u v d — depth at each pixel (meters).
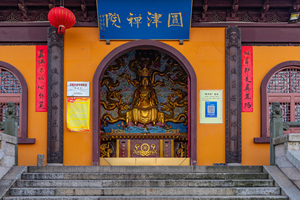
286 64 11.05
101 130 12.77
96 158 10.59
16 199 7.21
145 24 10.80
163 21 10.77
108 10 10.56
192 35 11.08
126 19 10.73
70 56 10.94
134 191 7.57
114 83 12.91
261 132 10.76
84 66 10.92
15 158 8.91
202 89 10.90
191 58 11.01
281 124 8.98
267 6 10.81
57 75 10.77
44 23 11.05
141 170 8.55
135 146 12.23
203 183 7.91
